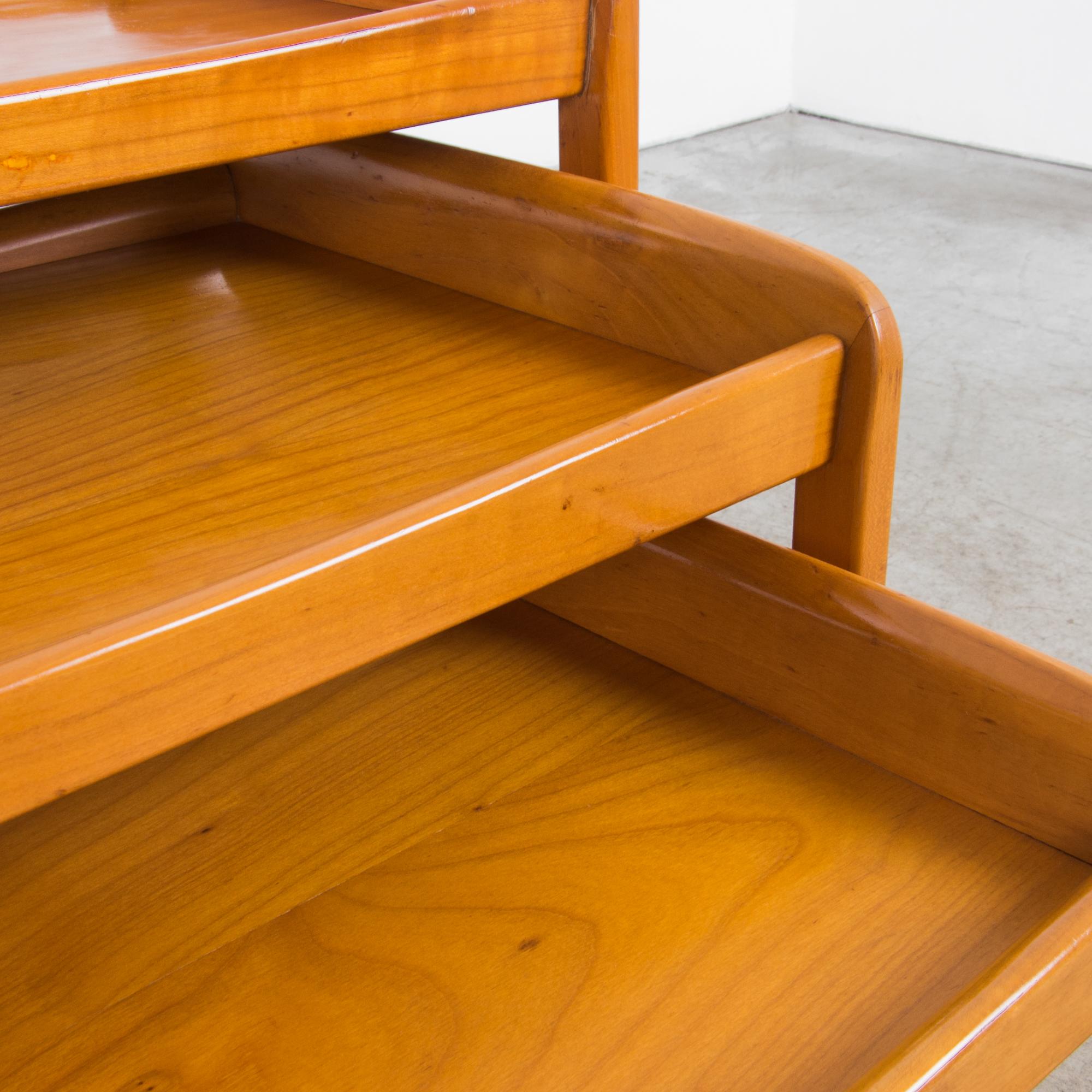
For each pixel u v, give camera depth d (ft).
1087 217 8.76
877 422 1.94
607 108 2.23
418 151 2.39
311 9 2.41
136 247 2.80
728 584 2.18
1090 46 9.55
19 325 2.38
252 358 2.15
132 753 1.27
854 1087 1.27
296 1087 1.60
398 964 1.77
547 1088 1.58
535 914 1.84
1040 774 1.83
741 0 11.07
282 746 2.24
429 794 2.10
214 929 1.85
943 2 10.39
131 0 2.55
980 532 5.09
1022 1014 1.38
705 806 2.02
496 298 2.35
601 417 1.86
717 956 1.75
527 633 2.52
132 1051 1.66
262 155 1.81
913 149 10.58
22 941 1.85
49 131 1.61
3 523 1.62
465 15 1.97
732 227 1.95
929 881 1.83
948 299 7.38
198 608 1.27
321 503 1.63
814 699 2.13
